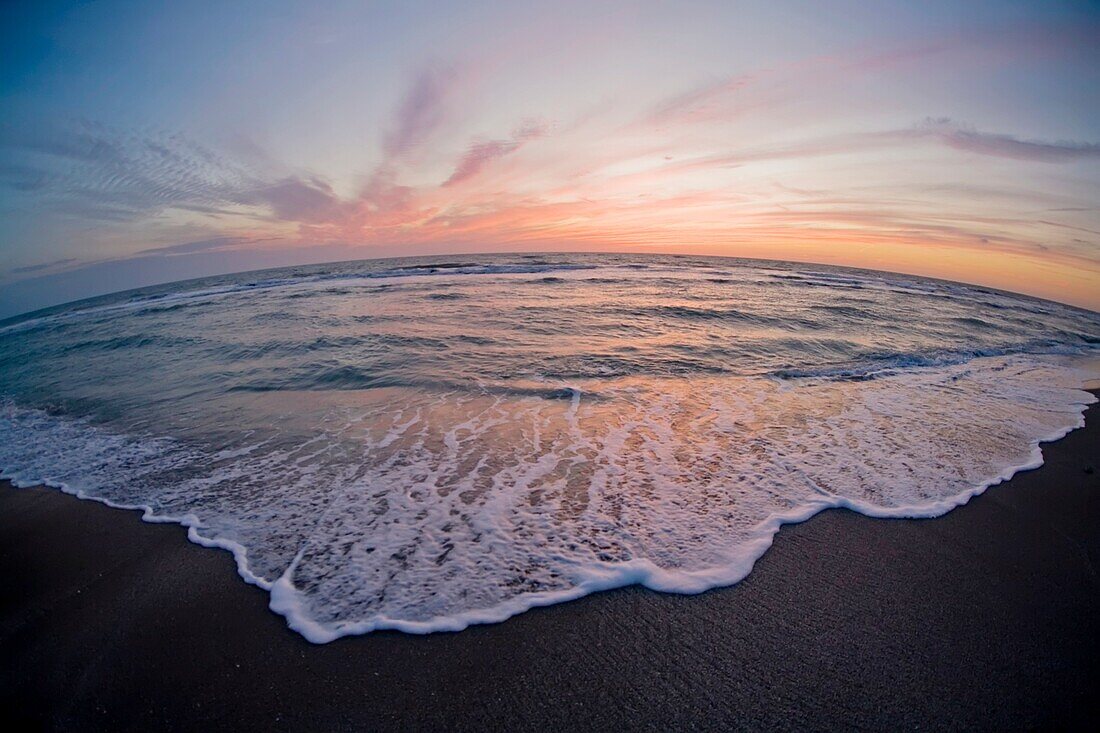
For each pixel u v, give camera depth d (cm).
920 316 1401
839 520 365
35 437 595
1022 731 206
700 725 209
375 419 584
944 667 238
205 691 230
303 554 333
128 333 1370
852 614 272
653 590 291
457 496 403
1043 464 460
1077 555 327
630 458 468
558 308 1380
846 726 208
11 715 223
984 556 325
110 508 409
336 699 223
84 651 258
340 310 1476
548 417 578
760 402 631
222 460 491
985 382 757
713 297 1620
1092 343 1267
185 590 302
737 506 383
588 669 237
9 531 381
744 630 261
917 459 468
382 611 277
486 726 209
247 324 1325
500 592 290
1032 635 258
